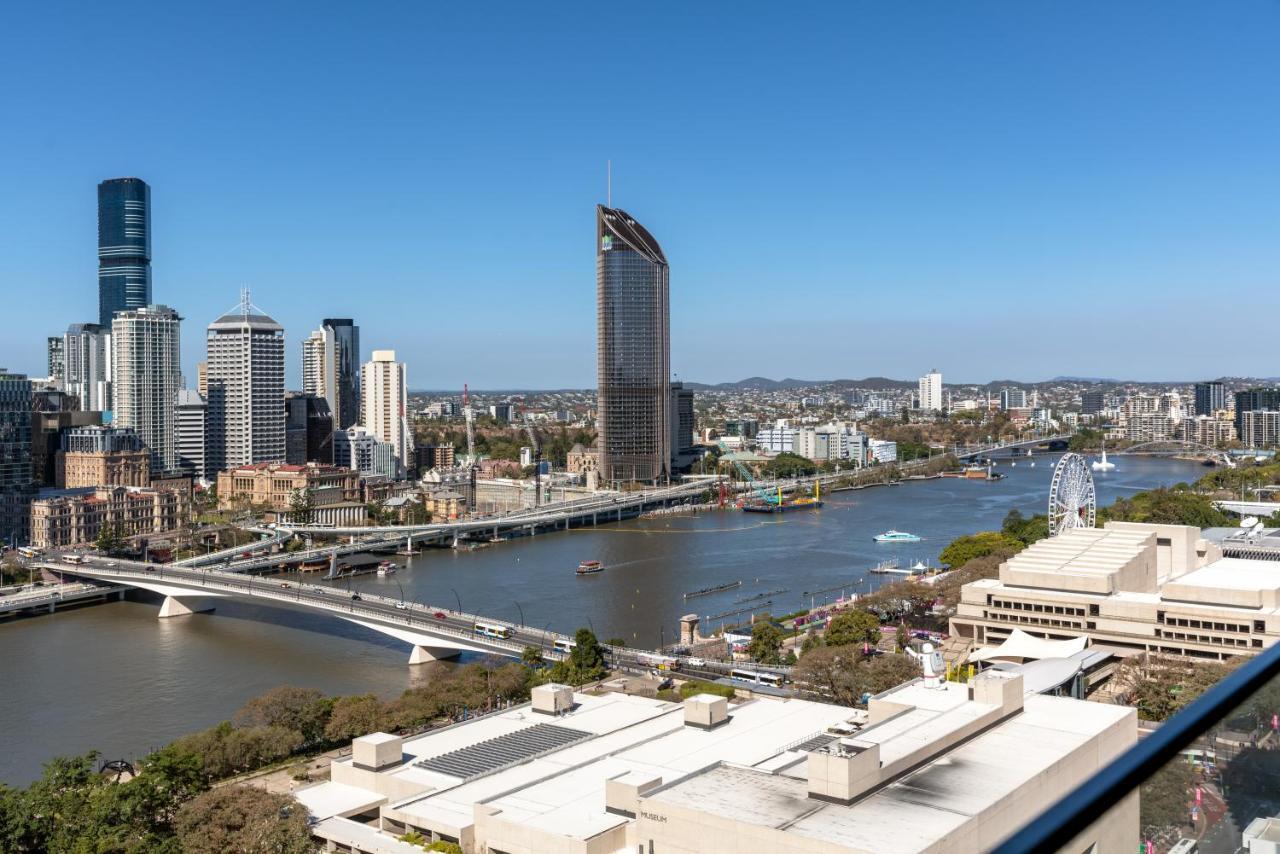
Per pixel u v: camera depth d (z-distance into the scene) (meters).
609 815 193.75
